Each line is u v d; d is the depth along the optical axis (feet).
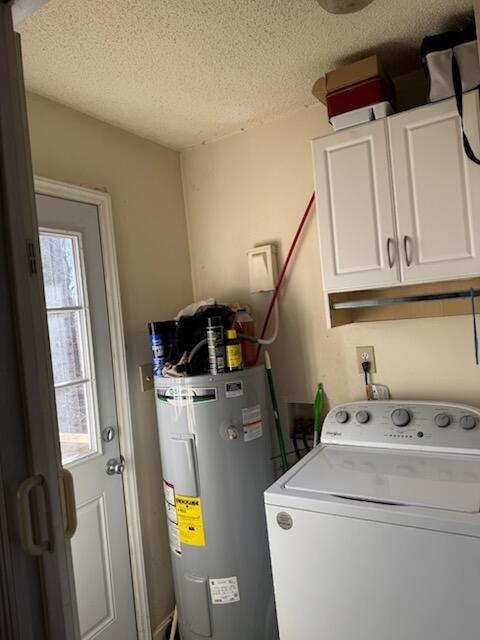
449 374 6.08
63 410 5.82
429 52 4.97
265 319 7.47
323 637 4.60
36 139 5.73
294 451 7.36
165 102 6.31
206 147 7.91
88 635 5.85
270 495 4.83
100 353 6.30
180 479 6.05
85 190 6.17
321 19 4.78
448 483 4.57
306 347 7.15
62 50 4.93
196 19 4.60
